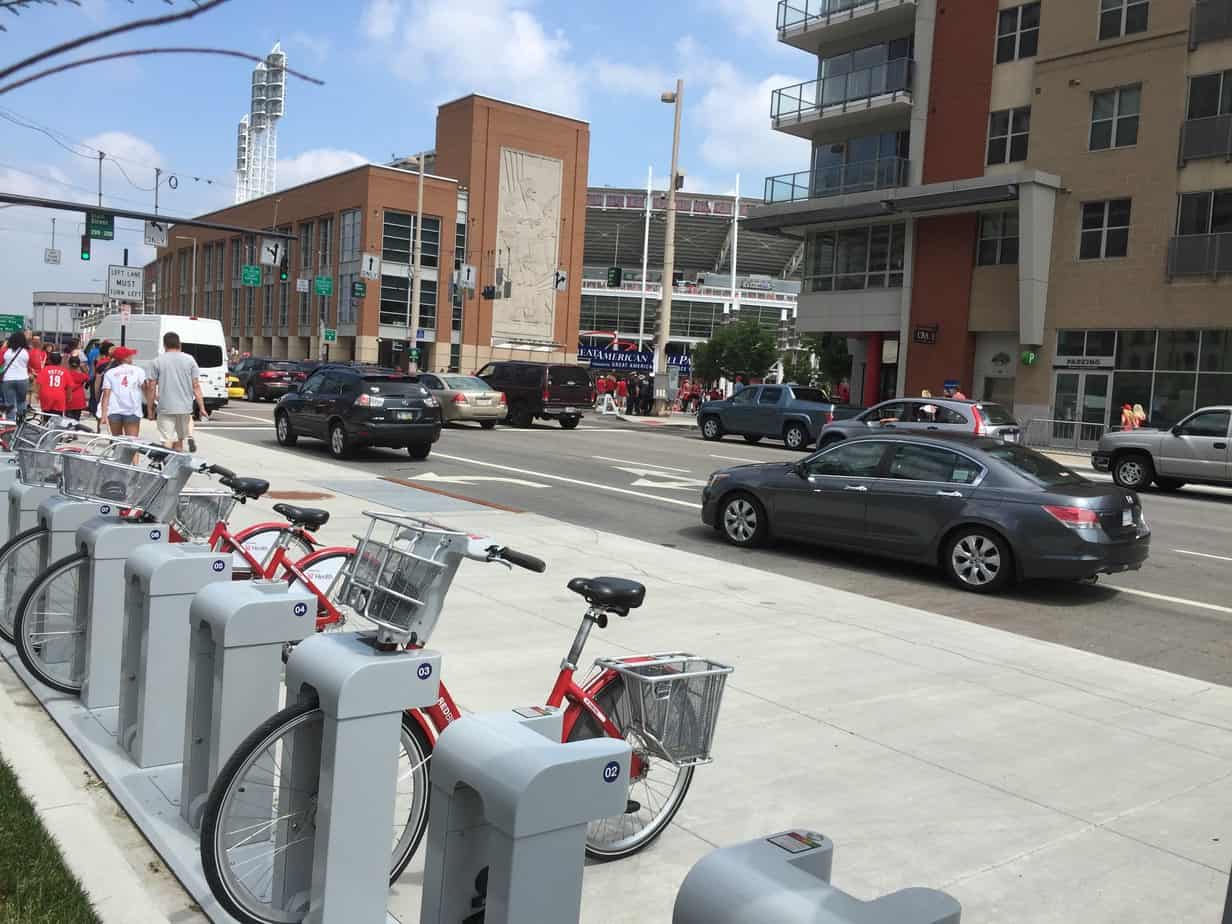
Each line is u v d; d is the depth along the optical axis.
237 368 39.97
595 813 2.49
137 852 3.56
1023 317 29.36
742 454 23.38
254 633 3.54
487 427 28.50
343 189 66.81
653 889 3.66
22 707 4.86
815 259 36.81
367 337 64.81
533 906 2.41
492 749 2.50
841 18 34.75
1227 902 1.77
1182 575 11.00
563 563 9.46
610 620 7.50
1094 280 28.36
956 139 32.16
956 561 9.72
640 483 16.70
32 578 5.57
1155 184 27.11
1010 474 9.62
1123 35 27.84
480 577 8.61
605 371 48.53
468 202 69.62
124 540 4.77
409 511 11.75
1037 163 29.67
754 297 115.94
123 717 4.30
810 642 7.23
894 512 10.09
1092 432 28.59
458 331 69.44
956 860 4.05
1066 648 7.53
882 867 3.96
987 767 5.05
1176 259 26.62
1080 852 4.17
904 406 20.91
